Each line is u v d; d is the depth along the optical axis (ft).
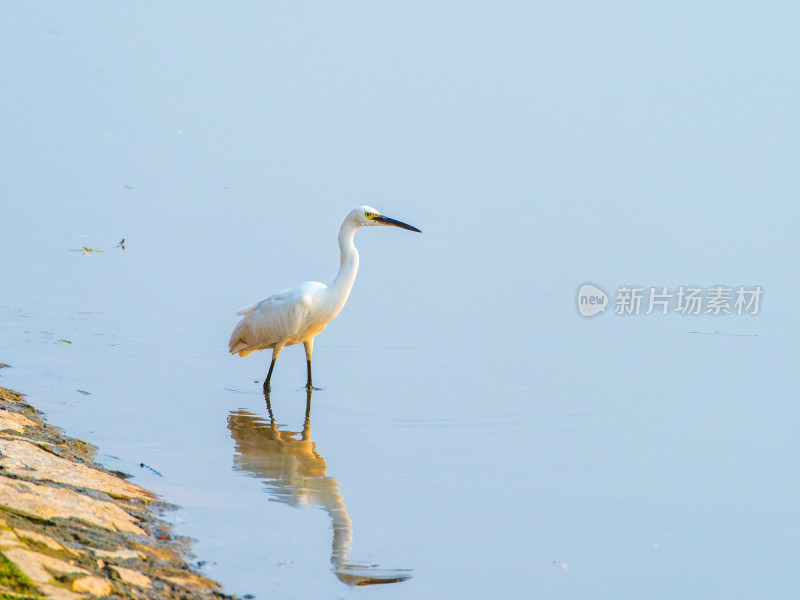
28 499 31.12
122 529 31.48
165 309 66.64
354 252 53.78
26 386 49.80
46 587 24.95
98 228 85.25
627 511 37.93
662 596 31.19
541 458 43.68
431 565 32.60
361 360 59.77
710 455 44.37
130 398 49.85
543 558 33.60
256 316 53.57
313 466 41.88
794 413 50.55
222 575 30.14
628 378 56.59
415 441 45.65
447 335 64.90
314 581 30.68
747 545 35.17
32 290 68.23
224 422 47.50
